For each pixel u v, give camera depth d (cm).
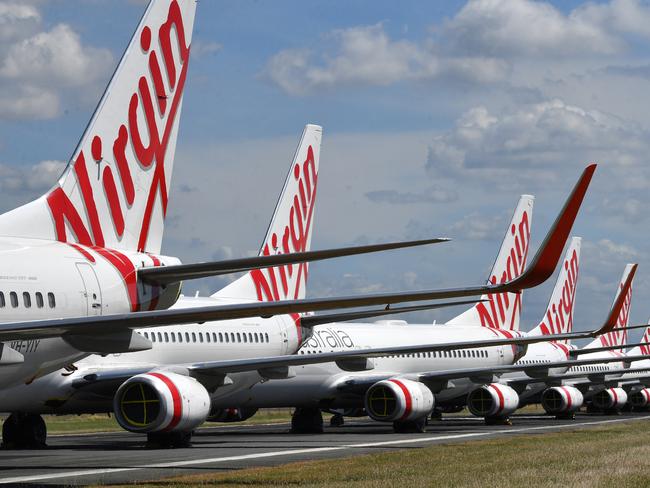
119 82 4200
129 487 3170
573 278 12725
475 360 9831
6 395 4938
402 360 8844
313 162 7725
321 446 5403
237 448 5219
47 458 4497
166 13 4391
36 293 3669
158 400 4831
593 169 3003
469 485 3216
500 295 10581
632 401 14562
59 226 3959
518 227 10812
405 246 3081
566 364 8738
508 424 8912
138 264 4106
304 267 7550
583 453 4603
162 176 4412
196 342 6338
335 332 8169
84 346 3319
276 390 7388
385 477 3531
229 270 3719
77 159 4044
